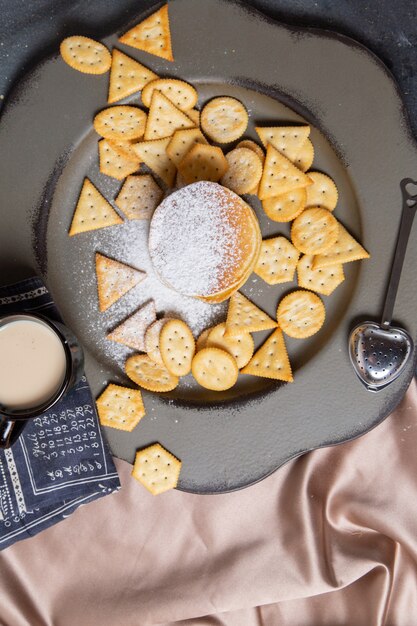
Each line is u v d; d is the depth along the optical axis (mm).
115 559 945
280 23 889
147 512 943
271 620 963
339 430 904
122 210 919
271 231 921
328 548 943
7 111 900
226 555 945
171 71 904
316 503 946
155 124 908
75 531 942
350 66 889
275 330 919
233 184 912
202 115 913
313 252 904
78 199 923
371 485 937
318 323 911
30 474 897
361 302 908
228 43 896
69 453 899
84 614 943
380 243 903
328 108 899
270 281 915
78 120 908
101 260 917
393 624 955
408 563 946
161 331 917
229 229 895
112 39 896
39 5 919
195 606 941
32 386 845
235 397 913
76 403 897
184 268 897
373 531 948
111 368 924
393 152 895
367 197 903
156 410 911
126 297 926
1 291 893
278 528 945
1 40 922
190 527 945
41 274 920
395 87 886
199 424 908
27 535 907
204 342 926
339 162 906
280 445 906
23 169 910
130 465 934
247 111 918
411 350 890
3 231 915
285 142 907
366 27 923
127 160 920
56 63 896
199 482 907
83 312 925
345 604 958
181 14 893
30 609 943
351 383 902
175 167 917
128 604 942
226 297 914
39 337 850
